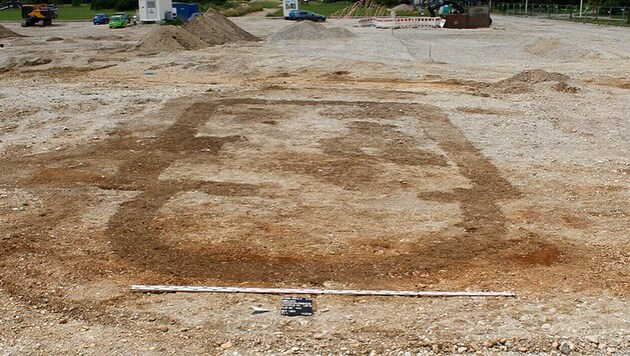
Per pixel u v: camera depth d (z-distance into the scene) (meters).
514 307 6.30
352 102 17.56
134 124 14.51
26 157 11.80
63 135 13.52
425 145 12.83
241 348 5.56
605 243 7.92
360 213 8.91
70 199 9.39
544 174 10.88
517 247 7.79
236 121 14.89
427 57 30.55
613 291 6.68
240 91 19.44
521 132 14.06
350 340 5.67
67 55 30.58
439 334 5.77
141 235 8.05
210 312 6.18
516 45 37.75
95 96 18.05
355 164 11.38
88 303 6.36
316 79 23.66
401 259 7.41
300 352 5.49
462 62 28.97
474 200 9.53
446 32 47.34
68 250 7.58
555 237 8.11
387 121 15.06
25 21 56.31
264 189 9.95
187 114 15.64
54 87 20.27
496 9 84.56
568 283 6.86
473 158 11.89
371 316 6.10
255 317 6.09
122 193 9.71
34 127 14.29
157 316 6.11
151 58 29.97
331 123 14.79
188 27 39.25
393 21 52.97
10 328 5.87
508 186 10.22
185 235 8.05
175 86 20.81
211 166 11.20
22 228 8.20
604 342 5.66
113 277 6.93
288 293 6.57
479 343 5.61
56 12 68.56
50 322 6.00
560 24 55.94
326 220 8.63
